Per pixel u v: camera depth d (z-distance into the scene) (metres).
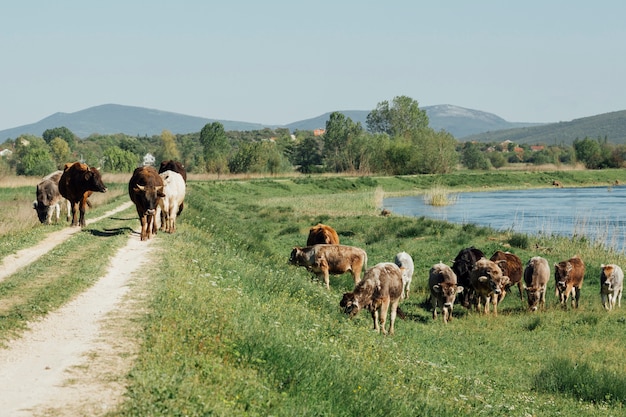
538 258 24.88
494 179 115.50
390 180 107.00
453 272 23.12
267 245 33.41
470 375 16.09
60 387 9.01
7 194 52.00
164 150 191.25
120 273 16.83
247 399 9.41
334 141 132.38
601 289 24.52
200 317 12.63
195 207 38.66
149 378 9.25
